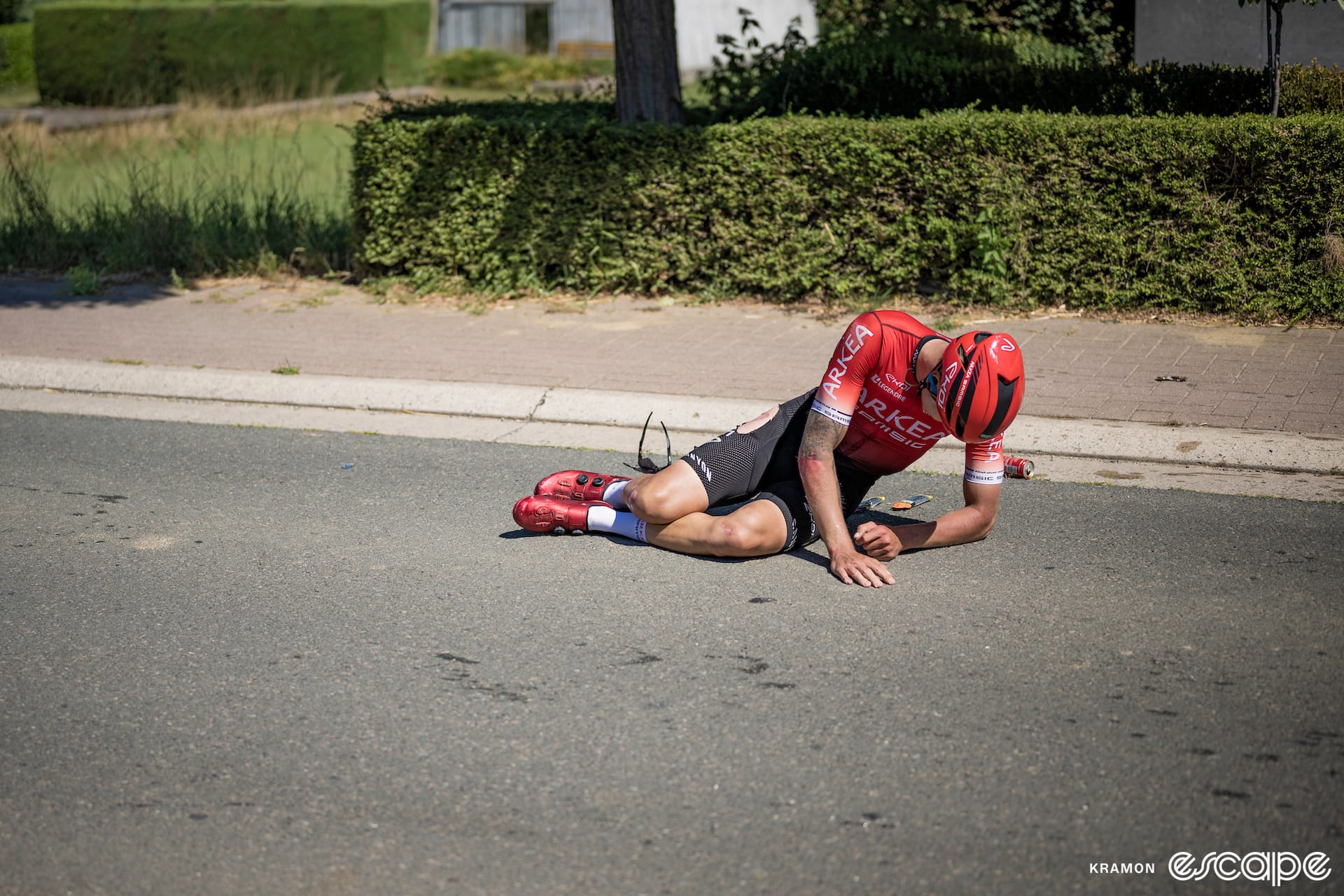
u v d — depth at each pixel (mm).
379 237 9539
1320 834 2932
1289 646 3855
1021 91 9727
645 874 2840
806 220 8539
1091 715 3477
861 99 9766
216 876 2875
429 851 2943
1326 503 5062
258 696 3717
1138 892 2738
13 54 29375
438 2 28344
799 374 6945
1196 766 3209
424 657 3949
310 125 19250
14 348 7883
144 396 7254
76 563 4797
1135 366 6797
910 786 3156
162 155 16172
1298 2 10055
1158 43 10938
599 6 27953
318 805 3143
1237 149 7598
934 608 4207
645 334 7961
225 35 25172
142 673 3877
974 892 2750
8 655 4016
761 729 3453
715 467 4625
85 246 10875
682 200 8703
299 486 5676
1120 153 7801
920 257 8344
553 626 4148
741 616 4188
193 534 5090
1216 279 7750
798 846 2928
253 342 7996
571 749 3379
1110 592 4289
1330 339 7215
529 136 8914
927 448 4543
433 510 5324
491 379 7004
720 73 10406
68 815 3127
